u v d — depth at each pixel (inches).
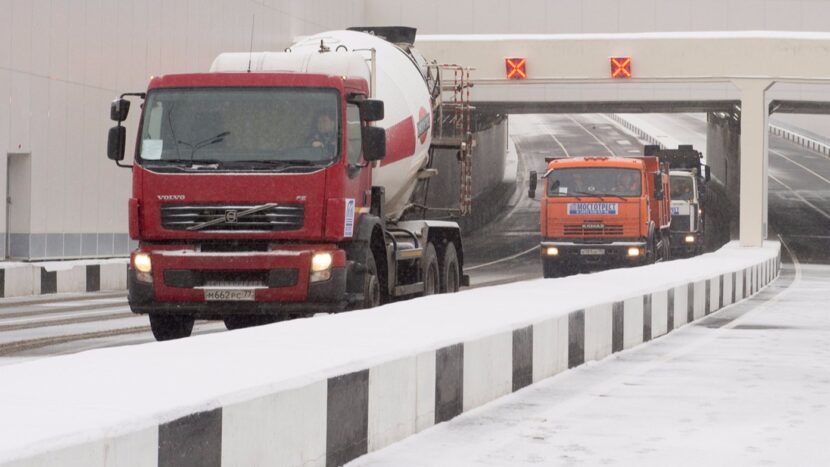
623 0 4330.7
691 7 4333.2
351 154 1435.8
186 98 1413.6
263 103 1406.3
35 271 2390.5
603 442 823.1
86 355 725.9
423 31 4426.7
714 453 785.6
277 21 3882.9
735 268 2358.5
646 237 3078.2
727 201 6225.4
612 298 1395.2
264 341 831.1
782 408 977.5
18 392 571.2
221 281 1381.6
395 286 1633.9
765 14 4323.3
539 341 1123.3
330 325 971.3
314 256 1382.9
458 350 920.9
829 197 7421.3
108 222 2908.5
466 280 2022.6
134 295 1392.7
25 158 2610.7
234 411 591.2
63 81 2714.1
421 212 1887.3
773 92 4458.7
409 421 831.1
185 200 1390.3
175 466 539.2
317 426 684.7
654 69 3710.6
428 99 1888.5
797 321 1910.7
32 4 2598.4
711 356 1378.0
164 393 576.7
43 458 454.3
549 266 3169.3
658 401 1014.4
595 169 3093.0
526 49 3700.8
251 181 1385.3
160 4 3120.1
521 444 813.9
